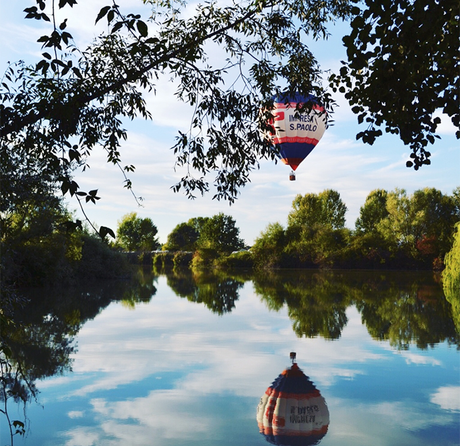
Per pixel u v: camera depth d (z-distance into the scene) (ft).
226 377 23.89
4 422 17.92
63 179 9.58
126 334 35.37
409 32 11.61
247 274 124.67
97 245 94.84
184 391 21.65
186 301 57.77
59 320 42.01
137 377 23.84
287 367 25.66
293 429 17.02
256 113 14.85
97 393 21.40
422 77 12.78
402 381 22.99
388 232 146.41
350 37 11.77
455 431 17.02
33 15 10.35
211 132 14.92
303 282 90.89
